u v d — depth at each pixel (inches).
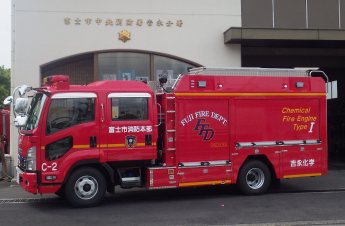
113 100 410.9
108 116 407.8
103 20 617.6
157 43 631.2
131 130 414.0
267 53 721.6
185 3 639.1
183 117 434.3
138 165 423.5
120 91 413.4
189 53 639.1
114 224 339.9
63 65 624.7
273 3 669.9
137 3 626.2
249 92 456.8
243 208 395.5
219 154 445.1
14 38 597.6
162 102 437.4
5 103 484.7
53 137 391.2
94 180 405.7
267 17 666.8
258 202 422.9
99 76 622.2
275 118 466.3
